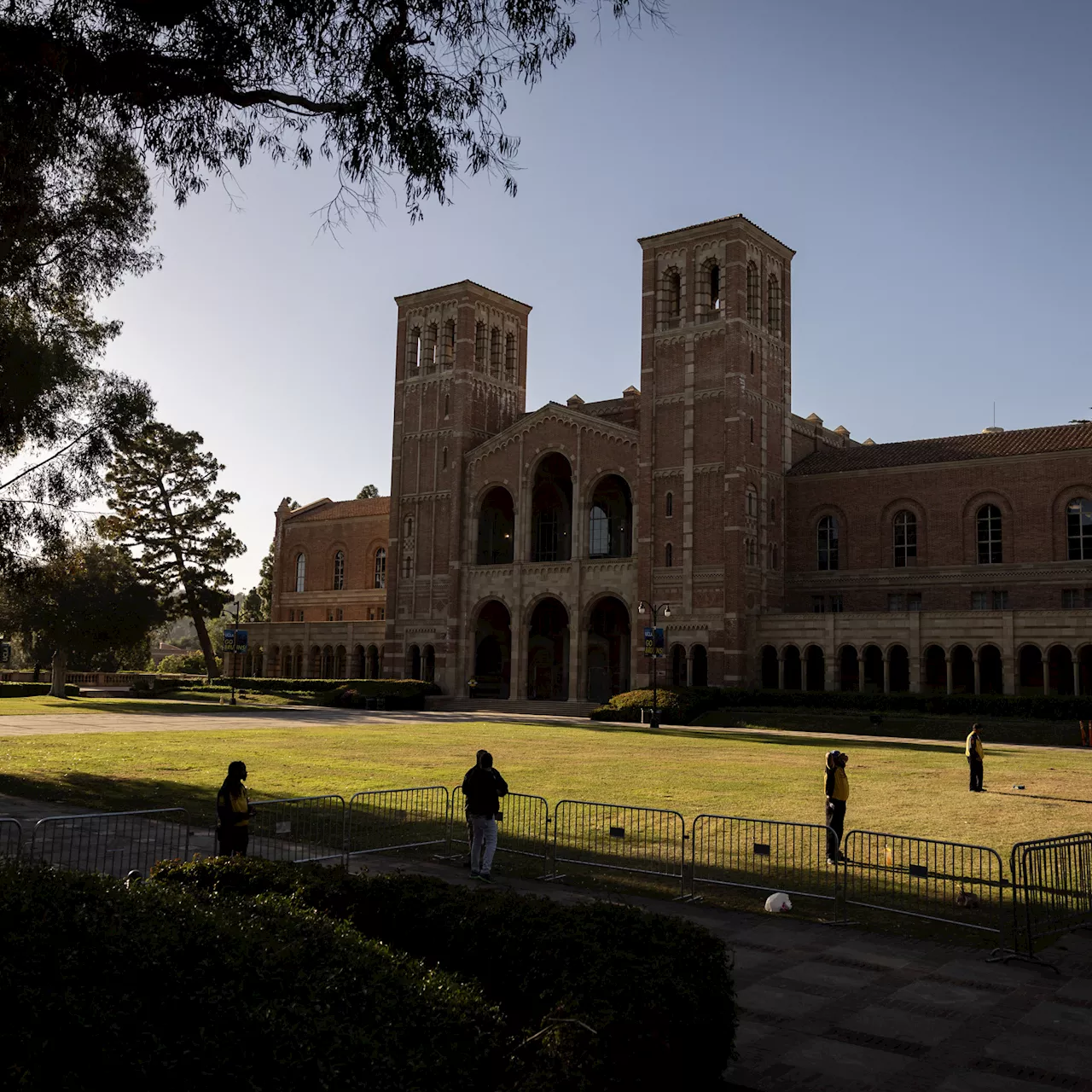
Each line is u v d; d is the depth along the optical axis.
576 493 72.44
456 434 79.31
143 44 13.23
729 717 56.53
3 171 15.90
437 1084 6.22
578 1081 6.28
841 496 67.88
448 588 78.12
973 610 55.41
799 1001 10.58
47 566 32.44
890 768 33.06
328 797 17.22
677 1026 7.16
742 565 63.91
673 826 20.69
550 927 8.48
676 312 70.00
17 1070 5.66
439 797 23.83
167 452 84.50
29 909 7.98
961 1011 10.32
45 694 81.25
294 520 100.75
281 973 7.28
